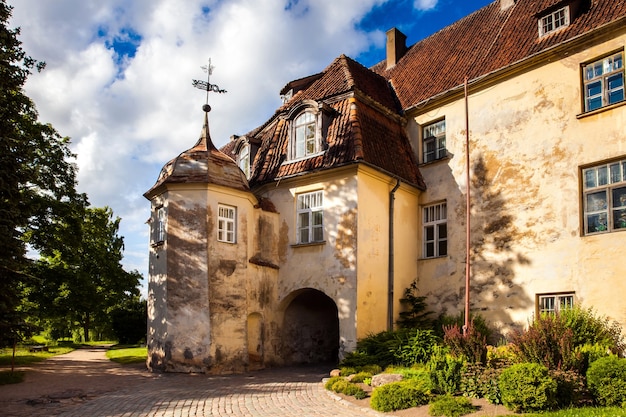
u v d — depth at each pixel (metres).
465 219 18.94
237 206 19.20
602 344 13.40
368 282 17.98
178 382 15.45
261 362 19.03
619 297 14.52
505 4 22.03
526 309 16.59
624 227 14.94
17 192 15.66
